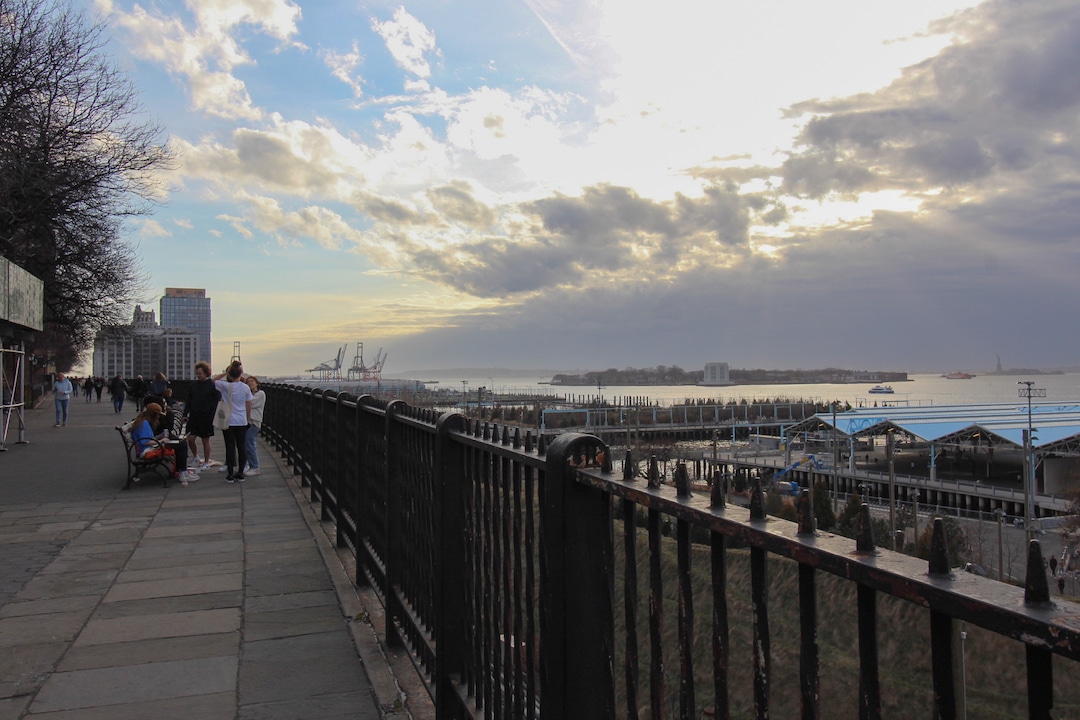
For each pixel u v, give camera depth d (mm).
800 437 84812
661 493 1633
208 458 13281
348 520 6738
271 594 5789
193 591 5871
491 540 2924
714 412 116625
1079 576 32250
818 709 1209
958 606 930
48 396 61906
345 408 7215
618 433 92875
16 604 5531
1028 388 56000
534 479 2623
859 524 1138
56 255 28906
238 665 4406
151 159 27375
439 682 3361
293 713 3787
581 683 2047
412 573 4184
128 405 44594
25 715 3730
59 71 24594
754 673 1317
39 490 10906
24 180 23281
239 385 11836
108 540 7641
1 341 16953
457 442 3322
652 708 1659
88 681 4160
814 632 1213
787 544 1223
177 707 3844
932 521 1027
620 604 5098
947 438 61500
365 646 4660
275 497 10281
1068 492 51969
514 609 2592
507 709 2643
